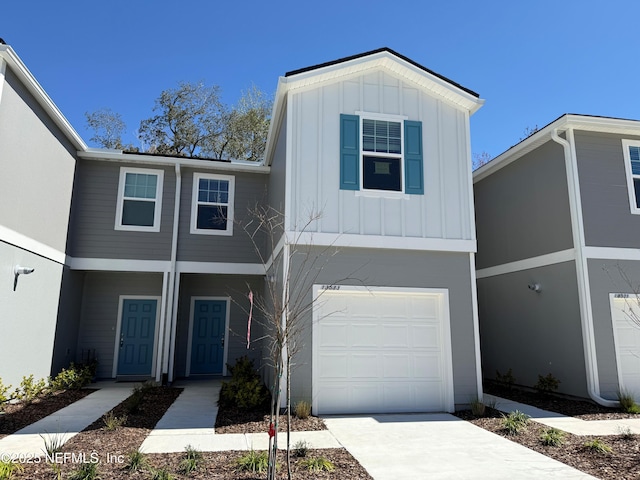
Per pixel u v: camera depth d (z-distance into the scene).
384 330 8.16
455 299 8.39
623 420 7.49
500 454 5.49
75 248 11.12
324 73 8.47
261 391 8.14
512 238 11.60
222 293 12.72
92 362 11.56
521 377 10.91
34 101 8.77
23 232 8.48
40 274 9.29
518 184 11.51
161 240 11.59
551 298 10.09
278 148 10.01
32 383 8.67
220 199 12.22
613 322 9.15
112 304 12.12
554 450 5.67
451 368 8.10
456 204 8.73
